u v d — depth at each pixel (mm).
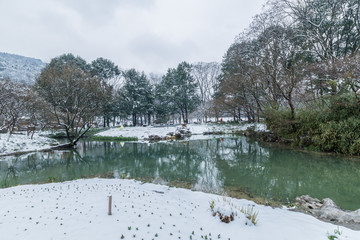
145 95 43000
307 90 16578
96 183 8344
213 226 4234
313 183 8578
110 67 44344
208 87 51719
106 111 35906
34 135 27484
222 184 8898
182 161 14188
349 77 11594
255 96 27141
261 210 5508
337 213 5004
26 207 4801
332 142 13062
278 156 14039
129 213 4504
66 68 23094
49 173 11469
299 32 19828
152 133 31234
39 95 24156
